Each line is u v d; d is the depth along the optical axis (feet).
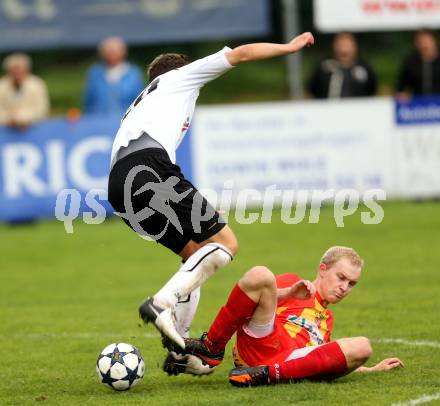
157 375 73.46
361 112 159.74
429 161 162.40
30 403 65.41
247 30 191.11
